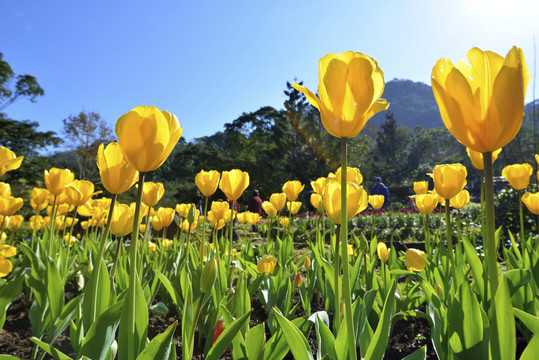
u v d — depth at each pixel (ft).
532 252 6.41
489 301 5.28
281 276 6.99
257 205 27.30
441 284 6.15
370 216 37.88
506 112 2.20
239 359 3.81
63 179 6.40
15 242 15.67
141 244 6.49
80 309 4.15
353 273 6.34
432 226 32.63
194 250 8.38
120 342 3.01
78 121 90.48
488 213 2.42
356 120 2.58
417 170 233.55
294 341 3.10
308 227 33.04
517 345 5.66
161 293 7.76
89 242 8.96
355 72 2.52
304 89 2.77
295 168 119.03
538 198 6.73
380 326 2.86
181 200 123.85
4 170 4.88
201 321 5.79
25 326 6.55
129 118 2.58
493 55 2.30
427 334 6.14
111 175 3.27
